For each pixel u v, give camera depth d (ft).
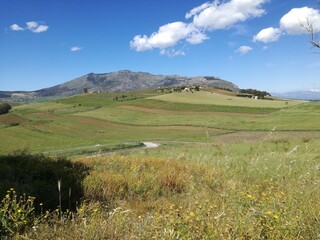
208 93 644.69
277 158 35.14
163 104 497.05
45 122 336.29
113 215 16.53
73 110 511.40
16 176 30.89
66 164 40.09
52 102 628.69
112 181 26.94
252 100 549.95
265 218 13.64
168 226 13.29
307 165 31.01
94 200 21.63
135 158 44.88
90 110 494.59
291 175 27.66
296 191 19.75
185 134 261.44
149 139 239.71
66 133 286.66
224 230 12.67
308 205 16.26
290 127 252.62
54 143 227.40
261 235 13.00
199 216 14.06
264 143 85.46
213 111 431.43
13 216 16.11
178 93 620.90
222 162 36.60
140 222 15.34
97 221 15.55
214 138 206.90
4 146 210.38
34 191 22.58
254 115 386.73
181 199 22.33
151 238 12.90
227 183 24.66
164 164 37.58
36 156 49.01
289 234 12.93
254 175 28.68
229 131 261.24
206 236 12.37
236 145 83.61
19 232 15.21
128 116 416.26
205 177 27.89
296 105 442.09
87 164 39.29
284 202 16.78
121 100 572.10
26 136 260.01
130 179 28.09
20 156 46.50
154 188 26.04
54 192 22.95
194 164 36.29
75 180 27.20
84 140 240.12
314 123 269.64
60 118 388.16
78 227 14.93
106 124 350.23
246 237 12.58
